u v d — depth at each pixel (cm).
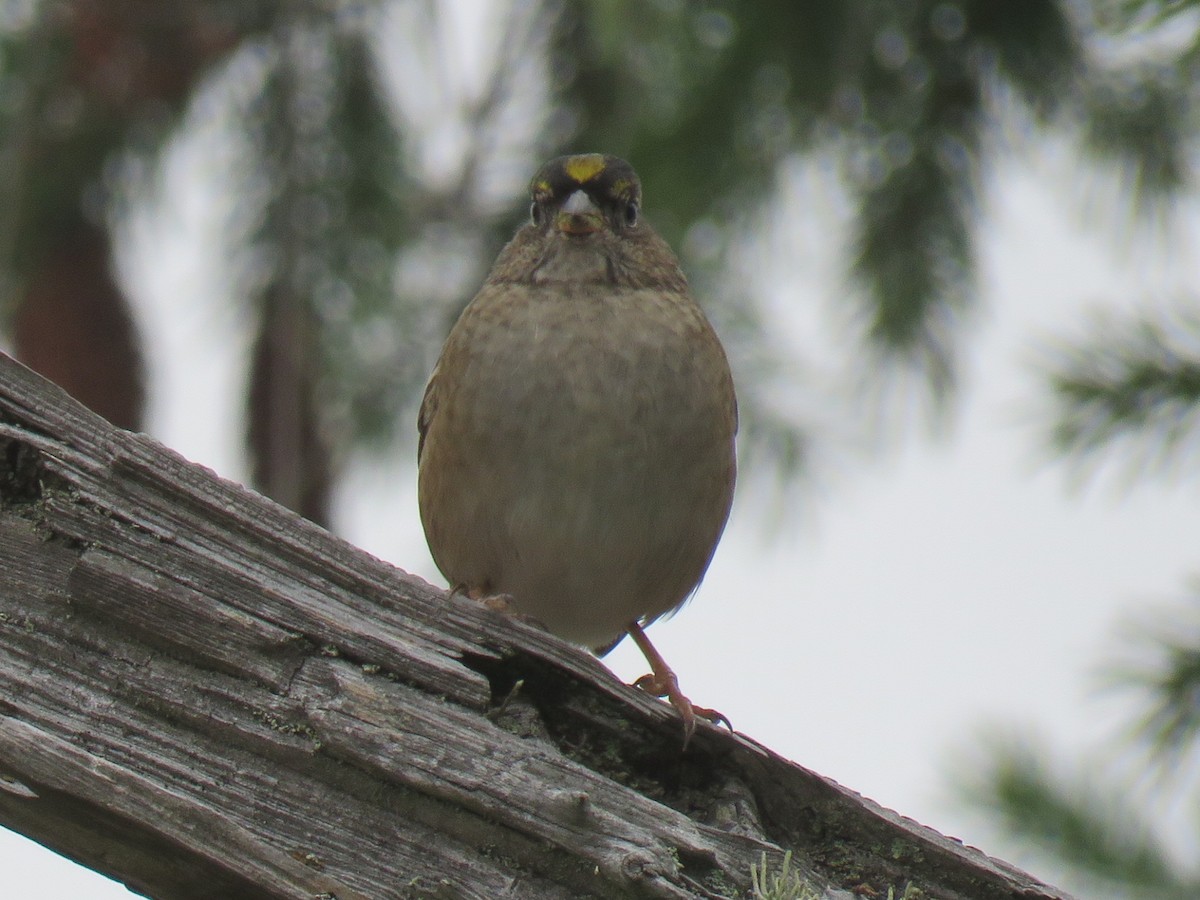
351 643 596
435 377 907
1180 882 740
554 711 627
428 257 1091
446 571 911
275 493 1019
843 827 625
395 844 577
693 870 579
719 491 870
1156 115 992
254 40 1071
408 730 583
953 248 1017
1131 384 772
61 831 579
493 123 1066
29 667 595
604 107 1048
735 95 991
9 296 1083
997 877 613
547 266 868
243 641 593
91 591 594
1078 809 758
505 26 1050
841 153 1015
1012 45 982
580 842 570
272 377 1087
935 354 1035
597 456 839
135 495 608
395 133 1088
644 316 852
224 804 580
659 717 625
